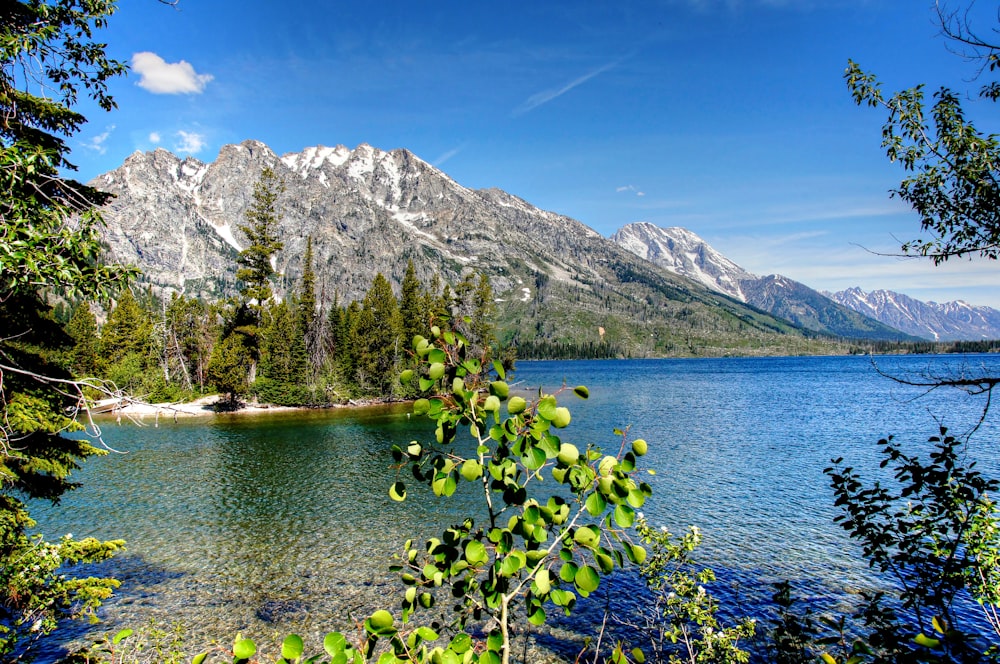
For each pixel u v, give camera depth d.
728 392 73.06
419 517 20.17
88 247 4.45
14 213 4.42
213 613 13.09
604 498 2.41
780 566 15.11
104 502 22.91
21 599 7.17
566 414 2.38
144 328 73.00
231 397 57.91
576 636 11.22
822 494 22.58
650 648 10.52
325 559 16.44
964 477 5.16
